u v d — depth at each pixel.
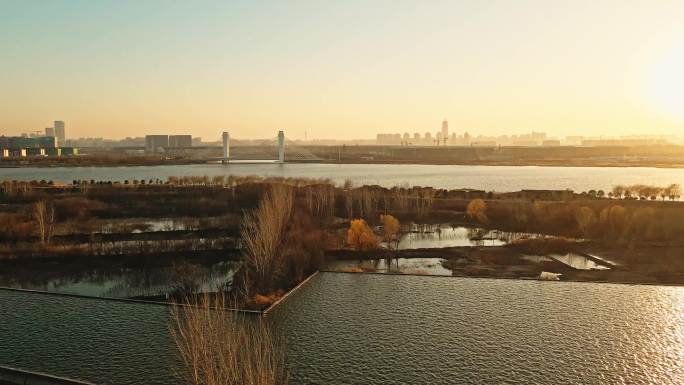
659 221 74.56
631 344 35.56
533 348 35.00
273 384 23.28
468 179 180.50
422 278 51.69
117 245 65.62
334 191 99.44
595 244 67.31
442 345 35.47
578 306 43.03
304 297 45.66
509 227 82.19
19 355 34.09
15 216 76.56
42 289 51.06
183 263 58.56
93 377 31.08
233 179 133.00
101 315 41.12
